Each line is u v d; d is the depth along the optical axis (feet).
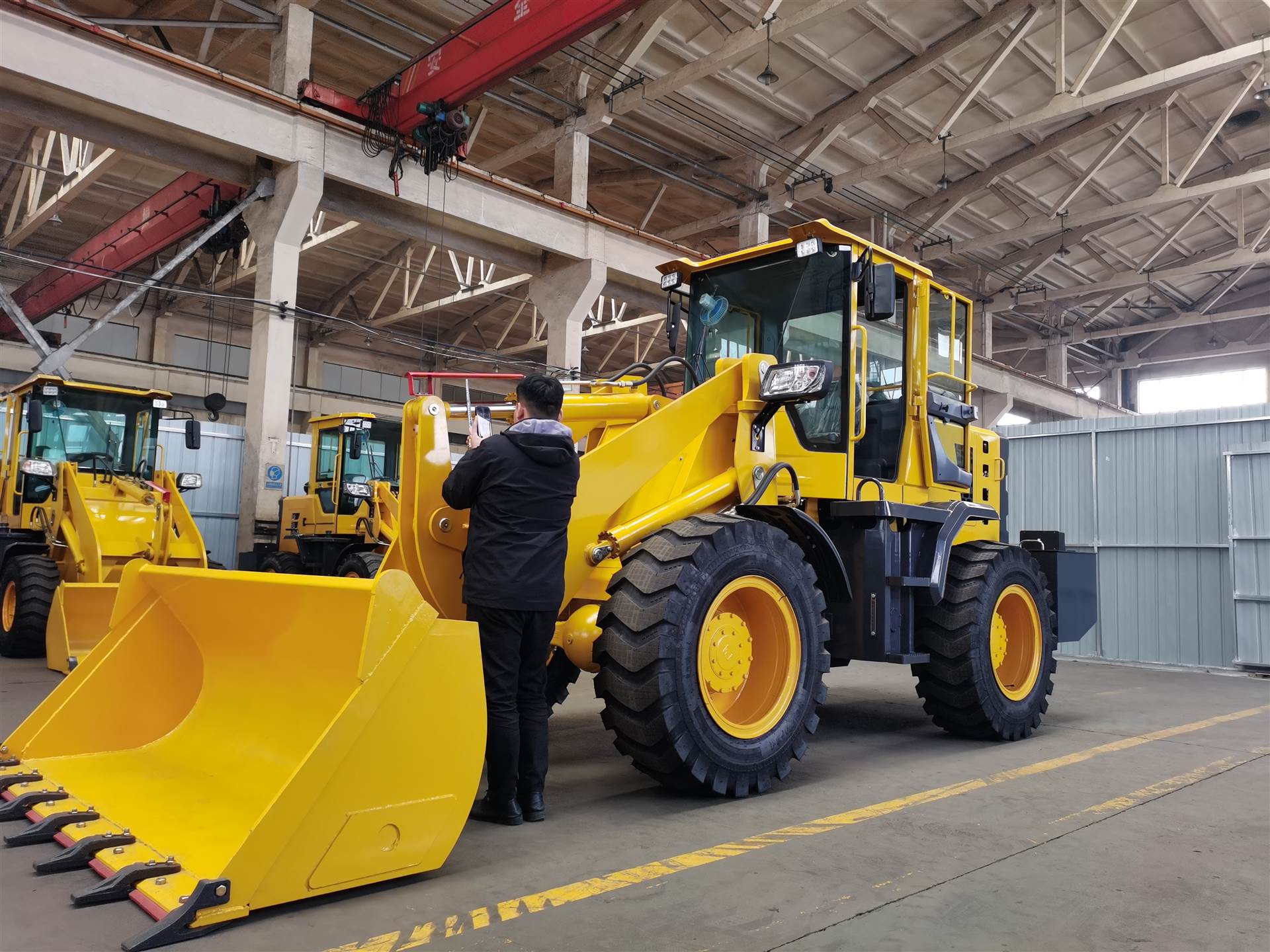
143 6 38.27
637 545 11.08
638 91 43.47
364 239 59.98
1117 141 52.06
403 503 9.93
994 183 57.98
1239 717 18.83
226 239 40.19
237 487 48.60
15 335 58.70
